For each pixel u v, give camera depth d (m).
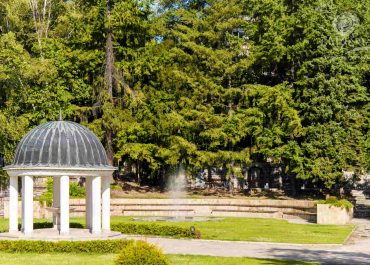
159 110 55.28
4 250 27.03
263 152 53.72
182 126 54.31
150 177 59.41
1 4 57.34
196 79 55.53
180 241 32.34
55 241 27.23
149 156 54.78
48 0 61.97
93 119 58.38
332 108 52.31
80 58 54.62
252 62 55.00
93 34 55.44
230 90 55.03
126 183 60.88
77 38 55.97
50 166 28.33
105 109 53.47
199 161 55.19
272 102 52.94
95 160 29.50
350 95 53.50
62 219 29.06
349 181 59.03
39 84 53.81
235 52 56.22
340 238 34.59
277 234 36.25
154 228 34.56
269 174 64.69
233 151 57.56
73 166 28.66
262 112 53.97
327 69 53.75
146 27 57.12
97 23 54.41
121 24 54.28
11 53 50.59
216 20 56.50
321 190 59.38
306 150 52.53
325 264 25.64
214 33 56.31
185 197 54.84
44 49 54.88
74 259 25.03
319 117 52.53
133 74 56.53
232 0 56.44
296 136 53.19
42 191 51.94
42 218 44.19
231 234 35.88
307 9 54.19
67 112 52.97
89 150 29.44
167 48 59.88
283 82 54.75
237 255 27.72
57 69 54.41
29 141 29.30
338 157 51.19
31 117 52.03
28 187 29.22
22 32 59.09
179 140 53.62
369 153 51.97
